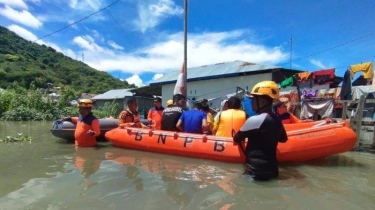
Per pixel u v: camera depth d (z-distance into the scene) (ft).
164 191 10.56
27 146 21.54
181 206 9.08
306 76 42.50
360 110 21.85
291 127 19.44
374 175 13.30
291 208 9.00
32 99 70.79
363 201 9.72
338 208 9.06
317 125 17.72
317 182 11.96
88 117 21.54
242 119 16.89
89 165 14.96
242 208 8.93
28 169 14.01
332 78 40.14
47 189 10.84
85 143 21.35
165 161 16.06
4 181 11.91
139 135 19.80
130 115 22.84
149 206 9.10
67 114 73.92
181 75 37.50
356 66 36.14
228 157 15.69
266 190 10.71
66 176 12.67
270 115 12.37
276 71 53.62
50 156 17.46
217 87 62.23
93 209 8.88
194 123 18.84
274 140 12.30
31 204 9.32
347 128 15.92
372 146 20.97
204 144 16.78
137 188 10.93
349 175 13.28
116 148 20.59
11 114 63.46
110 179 12.18
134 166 14.74
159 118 25.79
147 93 95.20
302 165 15.34
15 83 88.94
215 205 9.17
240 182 11.75
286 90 51.52
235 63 66.08
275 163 12.42
